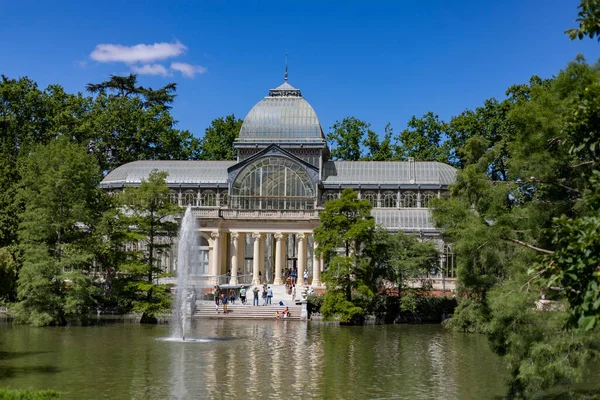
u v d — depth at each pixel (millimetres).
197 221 106000
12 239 81500
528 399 35969
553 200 38594
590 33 23344
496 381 43719
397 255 87062
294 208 111438
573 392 35656
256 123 117875
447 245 103312
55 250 74938
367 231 80688
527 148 38000
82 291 72125
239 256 110375
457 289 71375
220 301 91125
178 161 122625
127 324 76250
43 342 59344
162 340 61875
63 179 75000
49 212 75000
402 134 140750
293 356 53375
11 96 121938
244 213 107188
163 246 83188
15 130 121812
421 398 38719
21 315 71688
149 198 83125
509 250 41750
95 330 69438
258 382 42812
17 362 48969
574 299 19875
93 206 80875
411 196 116312
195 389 40438
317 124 117188
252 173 112500
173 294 86062
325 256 82625
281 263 109188
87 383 41781
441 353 55875
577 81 36031
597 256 19406
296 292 99375
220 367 47969
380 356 53906
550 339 32781
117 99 136500
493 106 126875
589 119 24766
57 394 35469
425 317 84750
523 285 34062
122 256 81625
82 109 133875
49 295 71750
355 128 145250
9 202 83625
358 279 79875
